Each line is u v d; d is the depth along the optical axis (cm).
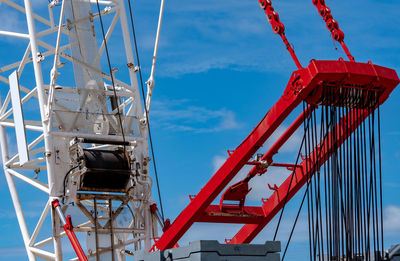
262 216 2838
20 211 3195
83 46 2992
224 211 2766
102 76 3077
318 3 2394
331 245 2119
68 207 2859
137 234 3017
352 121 2364
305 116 2353
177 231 2614
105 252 2848
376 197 2167
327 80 2214
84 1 3019
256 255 1859
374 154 2212
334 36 2347
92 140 2903
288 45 2305
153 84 3219
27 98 3172
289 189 2567
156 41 3241
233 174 2469
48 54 3086
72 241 2680
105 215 2958
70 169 2791
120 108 3228
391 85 2269
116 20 3250
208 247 1797
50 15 3244
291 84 2277
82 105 2956
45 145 2883
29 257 3109
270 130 2367
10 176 3219
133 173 2858
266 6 2362
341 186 2167
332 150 2206
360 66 2230
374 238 2133
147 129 3081
